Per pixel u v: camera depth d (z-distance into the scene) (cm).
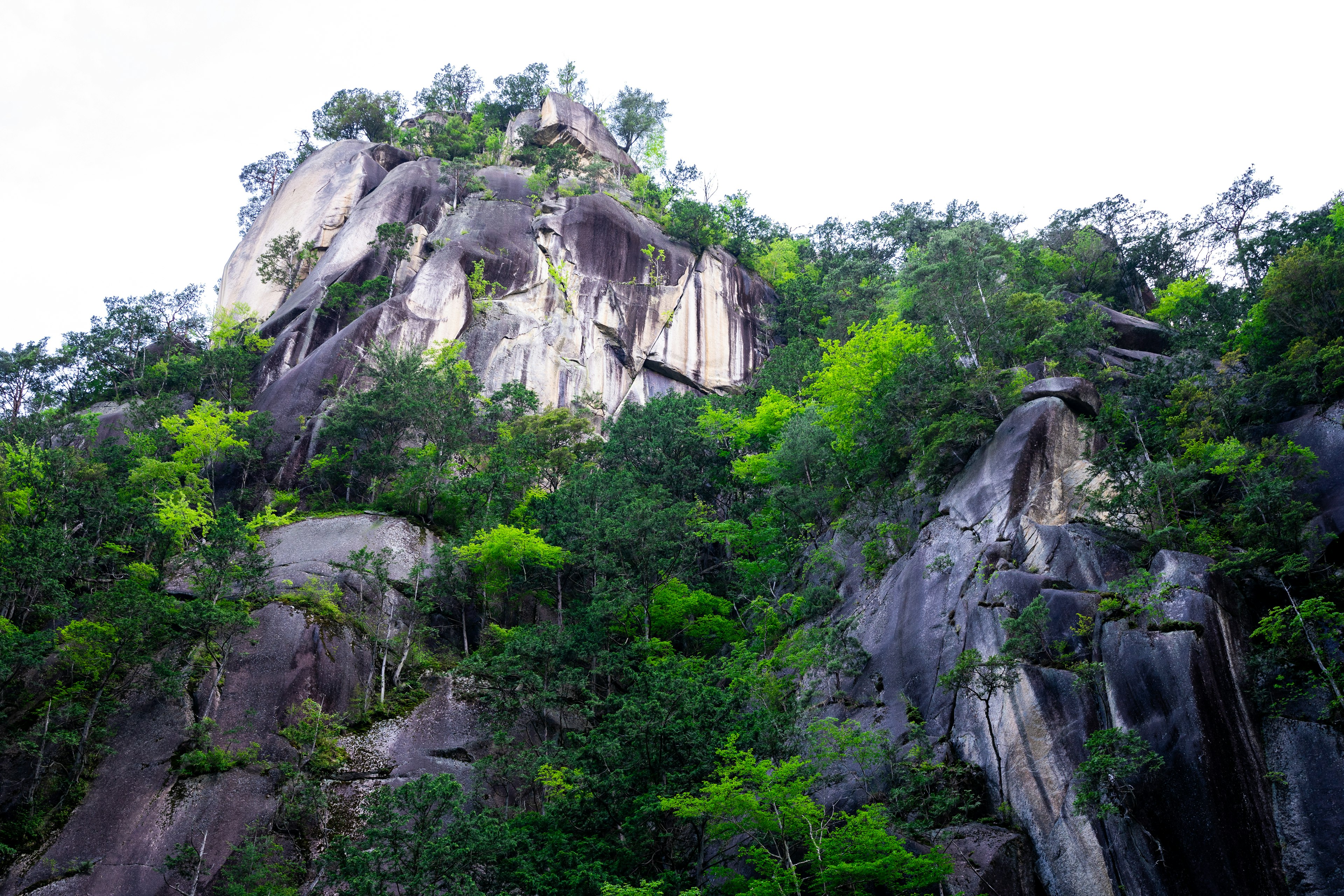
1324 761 2211
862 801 2577
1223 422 3198
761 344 6700
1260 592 2588
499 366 5762
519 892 2539
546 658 3459
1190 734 2267
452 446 4538
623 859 2591
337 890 2770
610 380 6047
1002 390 3597
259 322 6425
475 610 4075
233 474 4847
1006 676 2558
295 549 4053
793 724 2744
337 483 4806
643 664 3462
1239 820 2172
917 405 3791
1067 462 3216
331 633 3547
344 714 3391
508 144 8312
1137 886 2183
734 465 4494
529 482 4638
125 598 3262
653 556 3866
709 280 6744
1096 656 2541
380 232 6175
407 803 2523
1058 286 4847
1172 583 2541
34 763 3008
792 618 3631
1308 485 2886
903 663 3017
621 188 7681
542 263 6366
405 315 5653
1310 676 2317
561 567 3972
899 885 2252
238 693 3288
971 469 3422
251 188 8750
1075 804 2284
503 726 3300
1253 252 4788
